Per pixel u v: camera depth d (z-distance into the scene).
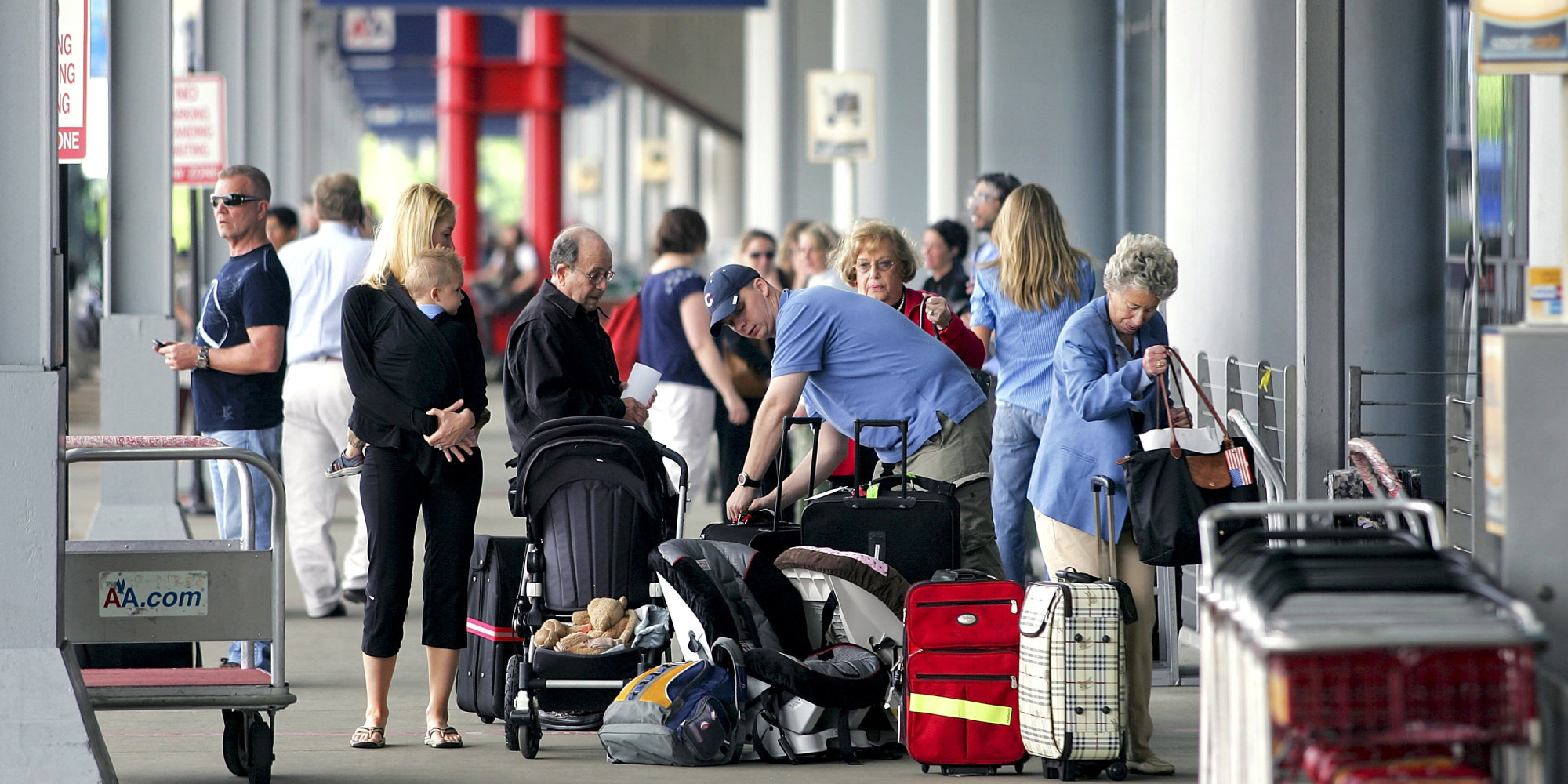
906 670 24.48
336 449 39.44
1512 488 18.98
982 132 61.38
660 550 26.03
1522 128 44.28
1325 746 16.69
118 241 43.06
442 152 193.12
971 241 48.88
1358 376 28.69
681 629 26.31
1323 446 27.94
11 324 22.12
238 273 33.03
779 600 26.11
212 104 51.41
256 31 68.50
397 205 26.44
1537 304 20.34
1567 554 18.86
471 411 25.94
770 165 126.88
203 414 33.06
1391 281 37.53
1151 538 23.44
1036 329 30.95
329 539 39.69
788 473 30.30
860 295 28.86
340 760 25.81
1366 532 19.69
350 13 192.38
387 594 26.25
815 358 28.19
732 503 28.48
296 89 81.25
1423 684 16.89
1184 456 23.66
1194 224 37.03
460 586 26.39
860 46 83.12
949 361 28.56
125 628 23.61
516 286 129.12
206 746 27.17
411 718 29.42
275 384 33.41
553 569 26.53
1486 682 16.81
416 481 26.03
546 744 27.06
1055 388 25.55
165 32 43.03
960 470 28.30
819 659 25.88
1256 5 35.97
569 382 27.22
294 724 28.70
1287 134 35.88
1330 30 27.56
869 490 27.30
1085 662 23.66
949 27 60.22
